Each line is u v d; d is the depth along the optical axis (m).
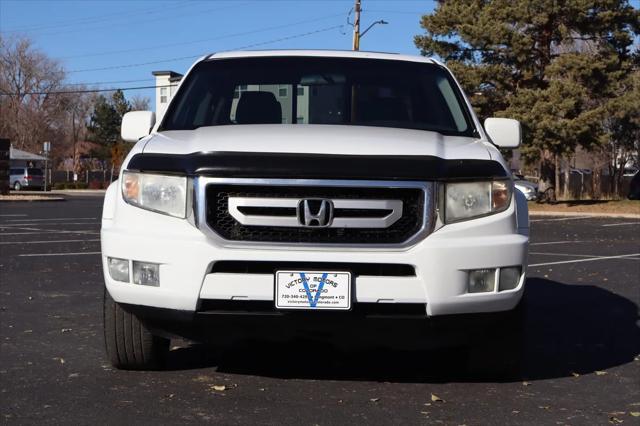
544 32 34.09
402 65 6.31
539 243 17.05
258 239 4.55
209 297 4.58
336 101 5.89
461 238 4.64
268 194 4.56
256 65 6.24
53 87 85.88
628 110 33.16
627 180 46.25
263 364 5.72
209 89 6.06
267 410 4.64
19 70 84.88
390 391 5.09
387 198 4.57
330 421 4.46
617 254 14.50
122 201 4.86
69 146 94.94
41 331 6.86
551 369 5.82
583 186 45.00
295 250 4.54
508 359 5.18
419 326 4.67
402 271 4.61
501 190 4.82
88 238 16.62
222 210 4.61
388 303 4.57
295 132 5.07
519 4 33.12
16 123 84.69
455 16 34.66
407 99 5.95
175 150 4.89
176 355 5.96
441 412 4.68
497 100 35.62
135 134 6.00
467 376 5.43
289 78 6.07
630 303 8.88
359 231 4.56
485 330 5.02
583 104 34.66
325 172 4.53
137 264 4.72
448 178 4.66
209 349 6.15
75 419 4.41
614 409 4.82
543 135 31.97
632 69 35.19
